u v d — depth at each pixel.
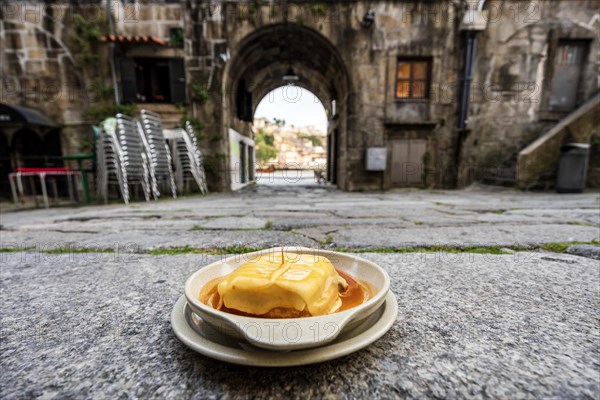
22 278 1.31
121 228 2.72
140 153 7.29
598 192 8.50
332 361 0.67
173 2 9.08
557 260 1.50
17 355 0.72
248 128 14.01
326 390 0.58
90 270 1.41
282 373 0.63
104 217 3.69
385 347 0.72
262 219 3.19
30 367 0.67
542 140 9.08
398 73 9.73
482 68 9.72
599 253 1.54
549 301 1.00
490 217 3.23
